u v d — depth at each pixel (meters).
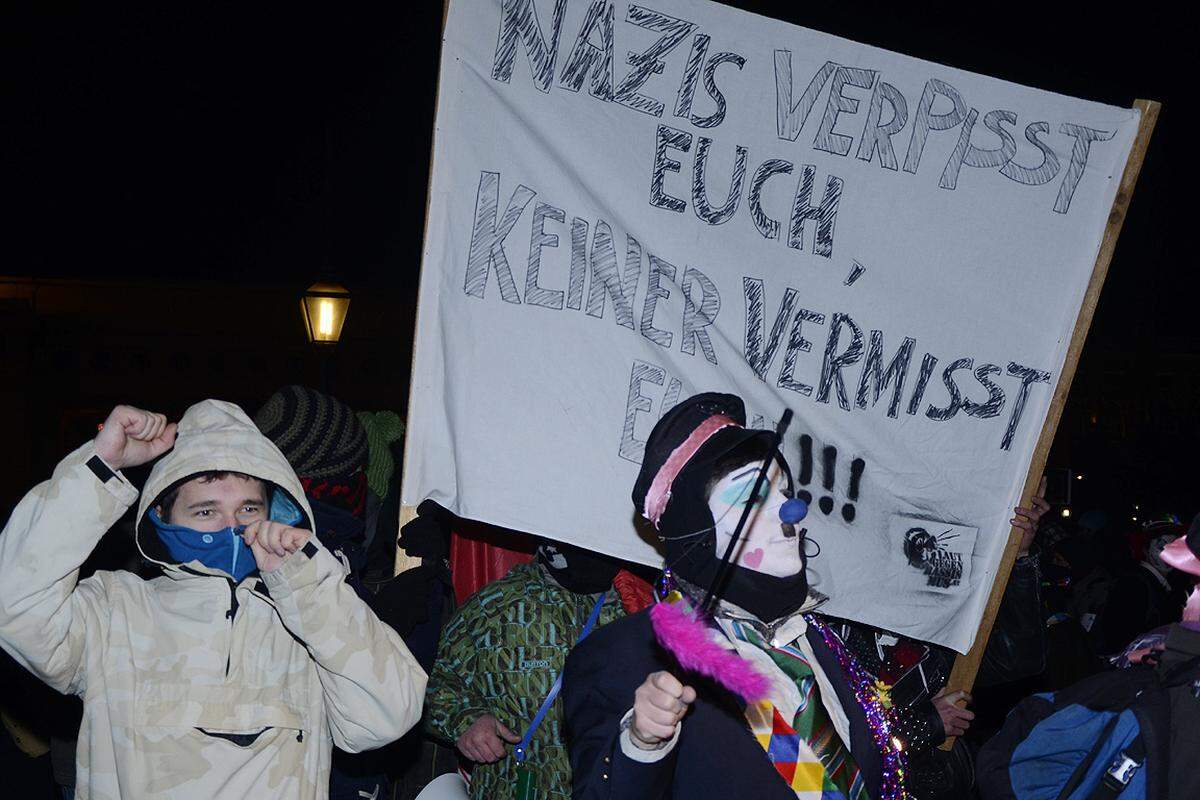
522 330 3.22
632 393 3.22
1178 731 2.68
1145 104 3.47
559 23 3.27
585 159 3.26
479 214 3.24
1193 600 2.87
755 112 3.36
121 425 2.35
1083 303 3.45
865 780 2.12
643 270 3.27
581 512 3.16
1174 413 18.66
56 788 5.64
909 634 3.32
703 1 3.35
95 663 2.37
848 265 3.38
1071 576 7.64
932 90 3.43
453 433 3.20
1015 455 3.43
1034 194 3.46
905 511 3.36
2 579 2.23
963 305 3.42
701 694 1.99
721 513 2.08
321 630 2.38
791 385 3.32
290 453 3.44
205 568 2.50
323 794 2.51
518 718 3.18
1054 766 2.84
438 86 3.26
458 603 3.87
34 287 17.58
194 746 2.36
